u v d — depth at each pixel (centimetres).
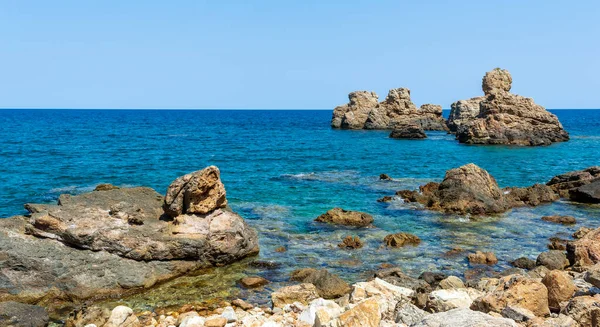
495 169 4819
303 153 6253
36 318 1327
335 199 3166
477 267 1858
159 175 4175
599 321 952
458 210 2794
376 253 2019
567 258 1828
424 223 2553
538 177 4328
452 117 11356
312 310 1193
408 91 12000
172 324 1301
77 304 1498
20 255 1534
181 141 7994
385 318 1133
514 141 7569
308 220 2558
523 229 2445
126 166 4706
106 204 1880
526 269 1811
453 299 1140
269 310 1397
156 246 1708
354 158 5716
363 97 12300
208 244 1800
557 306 1143
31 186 3522
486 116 8056
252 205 2920
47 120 15462
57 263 1566
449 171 3112
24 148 6100
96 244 1645
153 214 1912
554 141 7994
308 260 1919
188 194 1844
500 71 9269
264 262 1881
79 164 4756
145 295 1570
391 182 3906
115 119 17462
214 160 5347
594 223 2594
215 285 1656
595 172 3631
